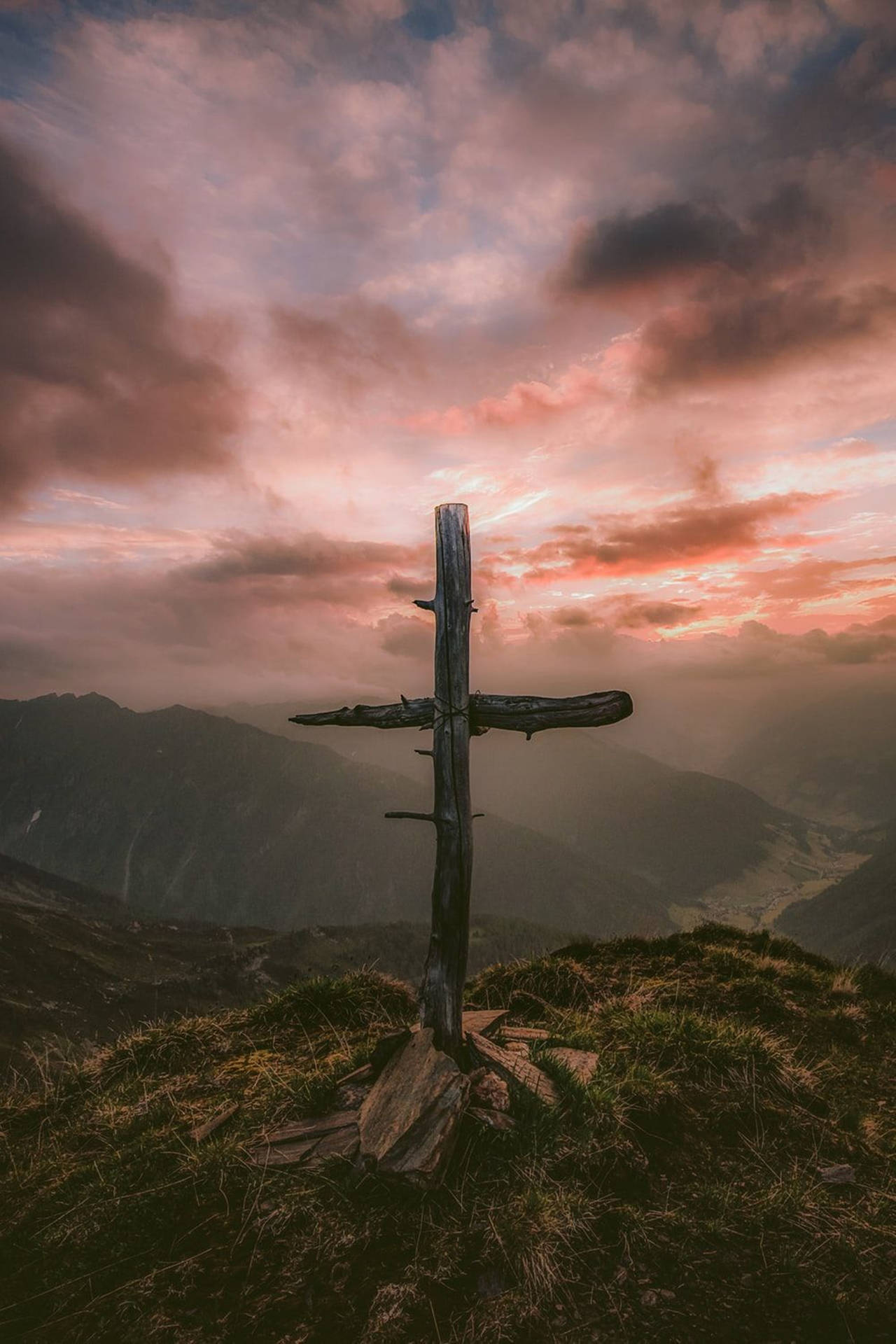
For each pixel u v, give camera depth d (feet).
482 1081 17.78
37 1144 19.71
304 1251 13.85
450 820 18.31
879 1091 21.81
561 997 28.07
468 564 18.84
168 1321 12.59
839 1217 15.24
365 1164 15.48
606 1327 12.29
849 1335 12.39
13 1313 13.37
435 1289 12.89
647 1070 19.71
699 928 39.42
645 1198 15.40
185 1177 16.20
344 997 26.73
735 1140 17.87
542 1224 14.08
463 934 18.53
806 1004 28.81
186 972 522.47
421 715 19.21
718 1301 12.94
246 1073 22.07
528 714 18.02
